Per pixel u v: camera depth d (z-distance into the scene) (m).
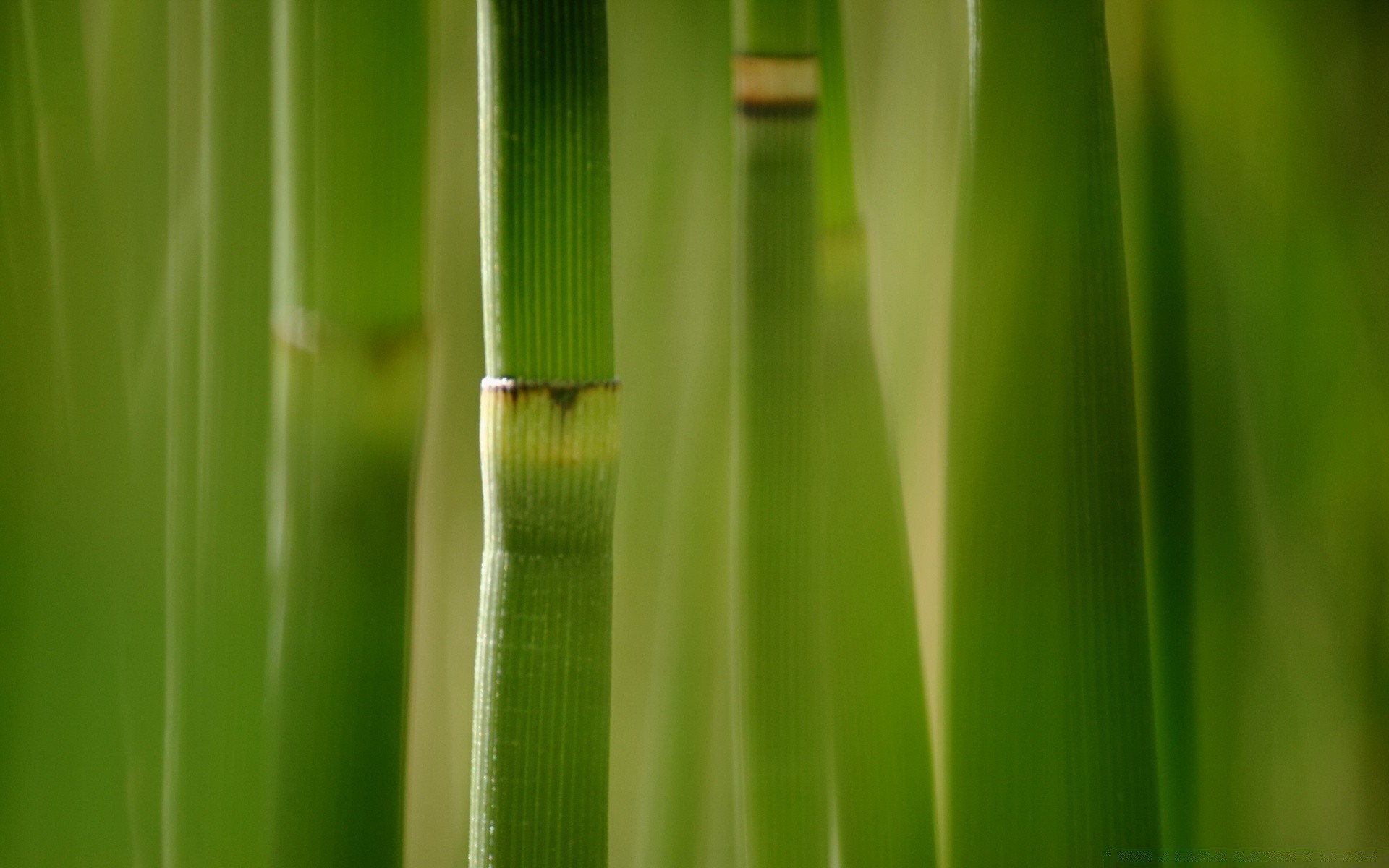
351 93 0.32
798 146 0.32
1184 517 0.33
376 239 0.32
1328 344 0.33
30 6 0.34
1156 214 0.33
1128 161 0.33
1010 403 0.32
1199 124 0.33
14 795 0.34
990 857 0.32
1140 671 0.32
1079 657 0.32
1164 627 0.34
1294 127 0.33
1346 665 0.33
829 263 0.33
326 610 0.32
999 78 0.31
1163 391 0.33
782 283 0.32
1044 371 0.32
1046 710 0.32
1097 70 0.31
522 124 0.30
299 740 0.33
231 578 0.34
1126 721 0.32
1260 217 0.33
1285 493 0.33
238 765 0.34
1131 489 0.32
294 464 0.33
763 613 0.32
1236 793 0.34
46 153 0.34
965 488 0.32
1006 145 0.31
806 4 0.32
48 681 0.34
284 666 0.33
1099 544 0.32
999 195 0.32
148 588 0.35
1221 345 0.33
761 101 0.32
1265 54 0.33
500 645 0.31
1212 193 0.33
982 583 0.32
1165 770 0.34
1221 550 0.33
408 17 0.32
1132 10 0.33
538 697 0.30
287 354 0.32
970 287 0.32
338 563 0.32
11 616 0.34
